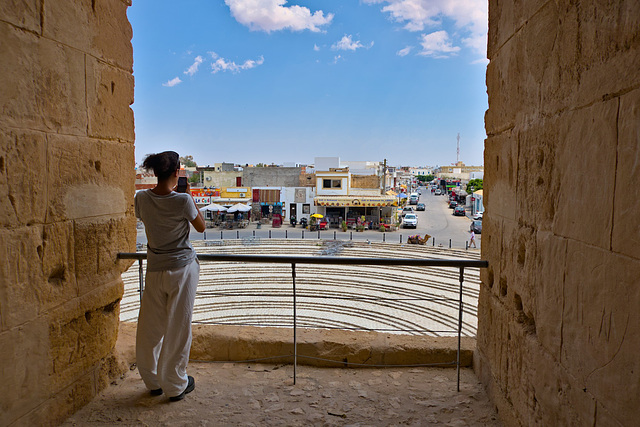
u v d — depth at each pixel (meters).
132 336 4.03
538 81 2.21
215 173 48.16
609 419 1.55
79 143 2.88
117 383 3.40
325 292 18.22
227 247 27.47
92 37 2.99
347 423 2.85
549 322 2.06
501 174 2.86
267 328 4.14
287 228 37.88
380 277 20.19
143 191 2.95
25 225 2.43
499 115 2.90
